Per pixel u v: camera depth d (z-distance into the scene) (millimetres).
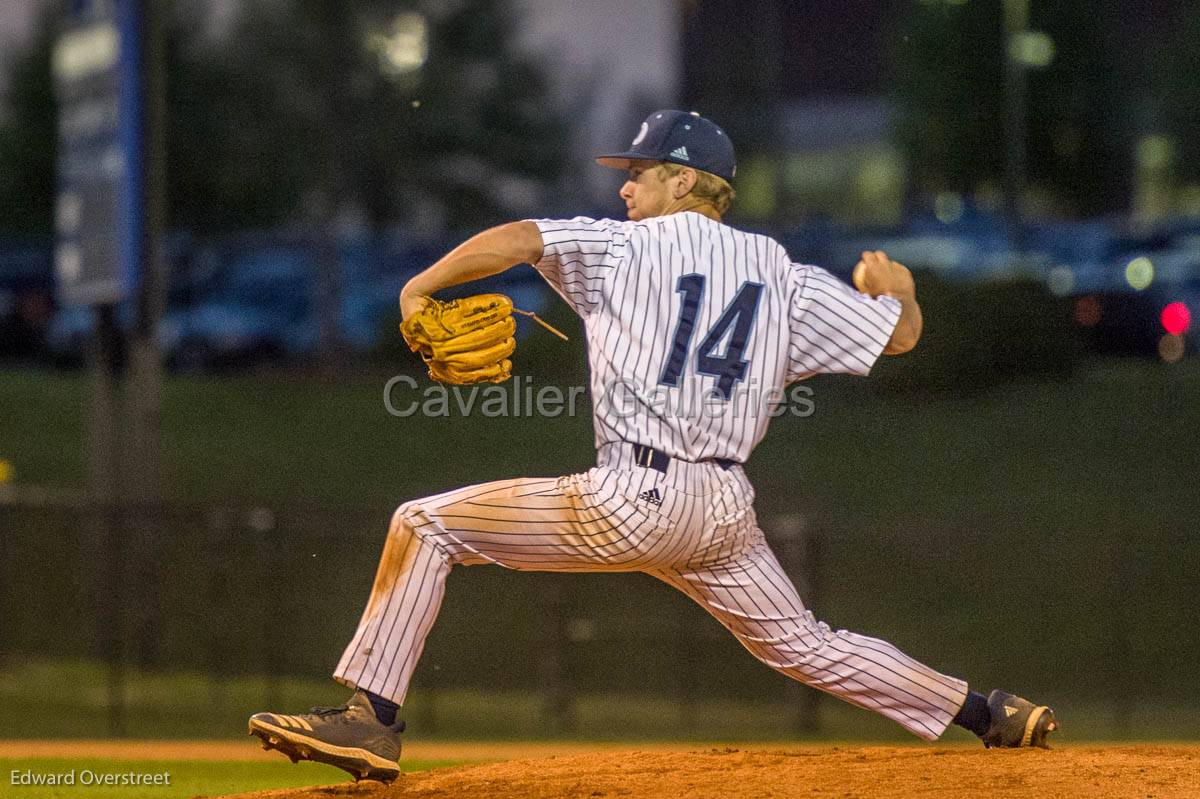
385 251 102625
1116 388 77688
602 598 52312
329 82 103875
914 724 18141
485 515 16547
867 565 57125
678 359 16031
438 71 107250
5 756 32344
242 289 96625
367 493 70438
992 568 55875
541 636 45062
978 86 106625
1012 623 52781
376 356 92000
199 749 34500
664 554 16266
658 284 16188
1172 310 84062
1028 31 106688
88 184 52375
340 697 44250
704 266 16391
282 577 44812
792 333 17000
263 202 104375
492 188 111438
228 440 77688
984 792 15859
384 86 106125
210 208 104750
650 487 15844
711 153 17109
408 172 107875
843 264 92312
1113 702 46375
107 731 38094
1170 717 44000
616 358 16047
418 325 16172
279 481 71812
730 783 16578
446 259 16109
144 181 51250
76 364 97062
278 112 103938
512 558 16734
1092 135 107688
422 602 16797
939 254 93938
